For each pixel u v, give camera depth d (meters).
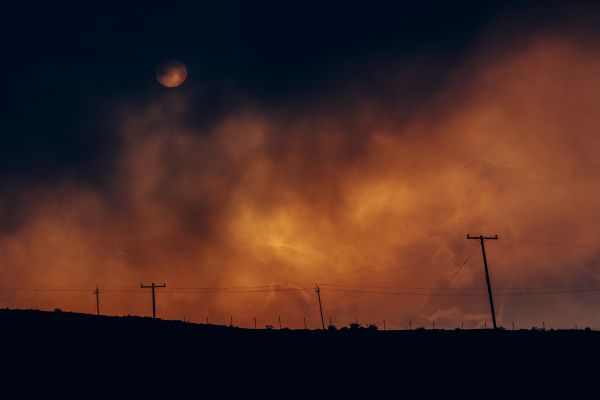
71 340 77.88
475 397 72.81
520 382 80.69
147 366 73.12
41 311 91.38
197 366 76.38
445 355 94.06
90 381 65.06
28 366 66.56
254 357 84.31
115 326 88.75
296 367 82.19
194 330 94.62
